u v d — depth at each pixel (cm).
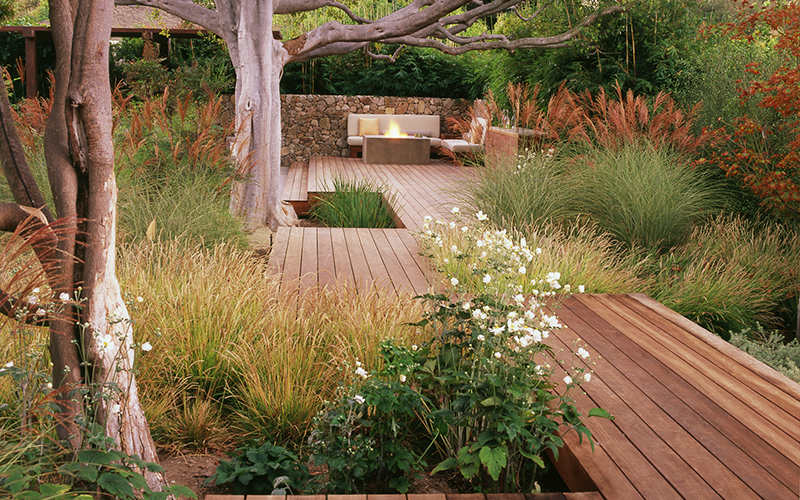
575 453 270
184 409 338
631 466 261
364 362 354
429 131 1603
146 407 329
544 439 272
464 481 299
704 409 315
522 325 278
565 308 484
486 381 263
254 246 693
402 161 1458
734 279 577
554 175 736
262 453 294
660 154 753
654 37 998
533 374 278
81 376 242
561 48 1030
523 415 267
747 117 742
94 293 237
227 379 367
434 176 1251
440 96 1670
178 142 705
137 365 348
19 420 258
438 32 980
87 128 225
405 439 333
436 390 312
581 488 263
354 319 387
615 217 679
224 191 721
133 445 250
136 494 242
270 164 811
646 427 295
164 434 328
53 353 237
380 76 1623
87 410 237
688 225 682
